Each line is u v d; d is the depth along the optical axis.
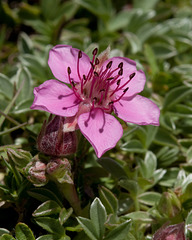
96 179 0.21
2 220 0.20
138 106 0.19
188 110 0.22
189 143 0.22
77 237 0.19
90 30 0.29
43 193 0.19
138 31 0.26
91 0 0.26
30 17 0.27
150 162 0.21
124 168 0.20
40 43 0.26
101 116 0.18
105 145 0.18
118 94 0.19
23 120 0.22
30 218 0.20
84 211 0.20
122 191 0.21
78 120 0.18
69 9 0.27
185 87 0.22
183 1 0.30
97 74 0.19
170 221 0.19
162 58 0.25
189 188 0.20
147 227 0.20
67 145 0.18
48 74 0.23
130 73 0.19
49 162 0.18
